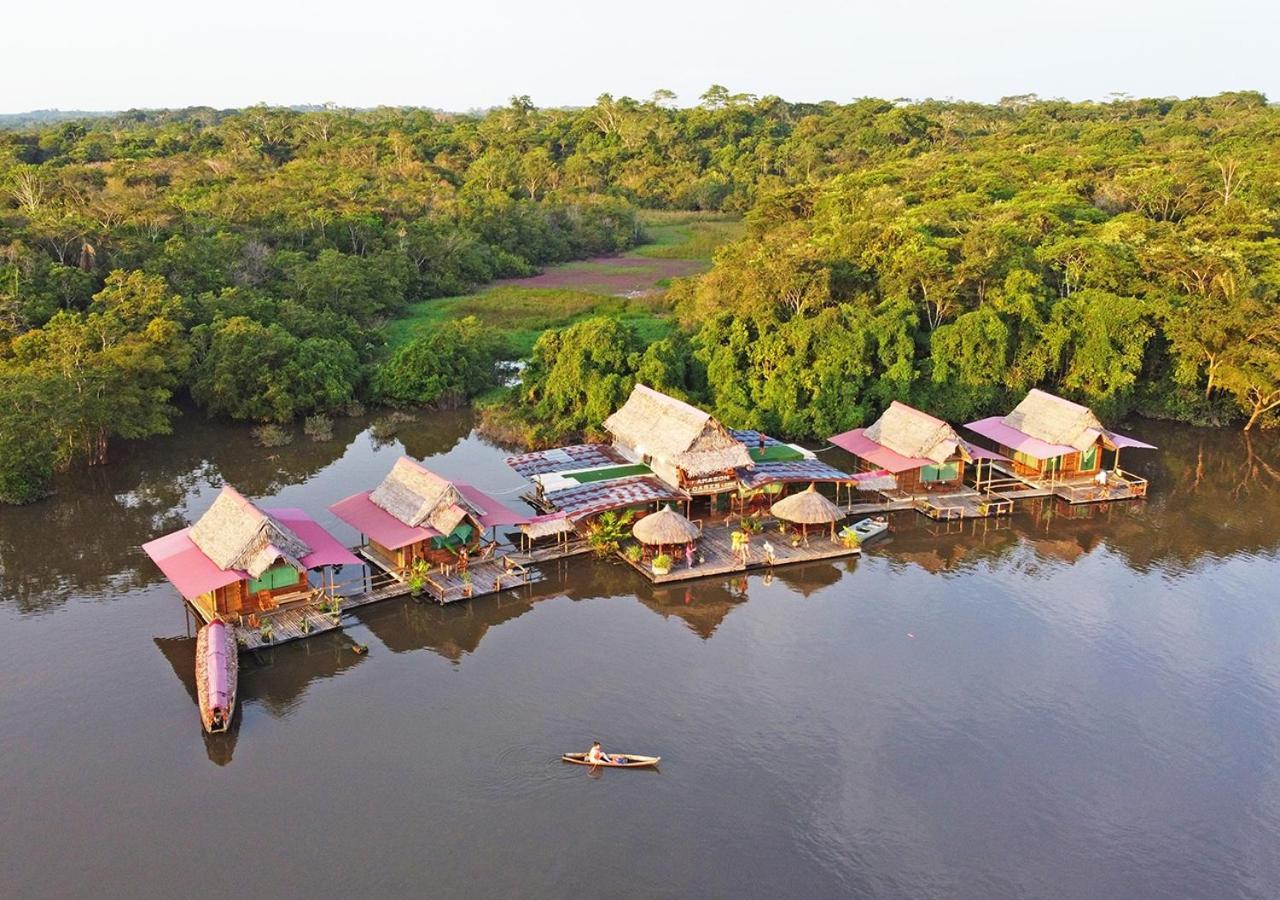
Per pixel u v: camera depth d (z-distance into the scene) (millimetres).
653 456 63656
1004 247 85750
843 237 91812
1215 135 156500
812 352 77938
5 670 45125
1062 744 40188
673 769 38375
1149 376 85875
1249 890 32719
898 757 39312
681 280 114500
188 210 119312
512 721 41438
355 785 37312
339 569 55344
